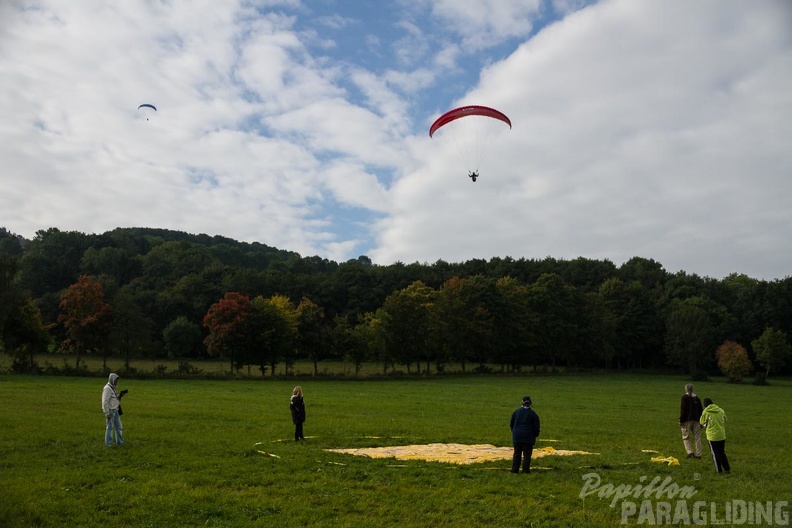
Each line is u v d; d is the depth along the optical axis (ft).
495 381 269.64
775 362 353.51
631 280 509.76
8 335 225.56
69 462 61.67
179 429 86.07
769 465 71.26
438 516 44.93
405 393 186.39
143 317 263.29
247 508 46.34
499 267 526.57
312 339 282.77
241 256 622.13
